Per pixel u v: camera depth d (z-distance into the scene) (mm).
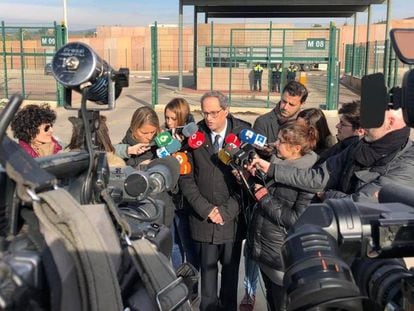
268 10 29016
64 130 12703
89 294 1155
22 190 1117
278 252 3168
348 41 41094
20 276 1027
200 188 3584
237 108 19062
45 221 1123
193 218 3658
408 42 1365
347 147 3076
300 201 3088
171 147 3514
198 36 25266
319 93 24078
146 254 1465
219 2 24656
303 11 29406
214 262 3686
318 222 1376
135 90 26703
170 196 3570
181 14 24922
